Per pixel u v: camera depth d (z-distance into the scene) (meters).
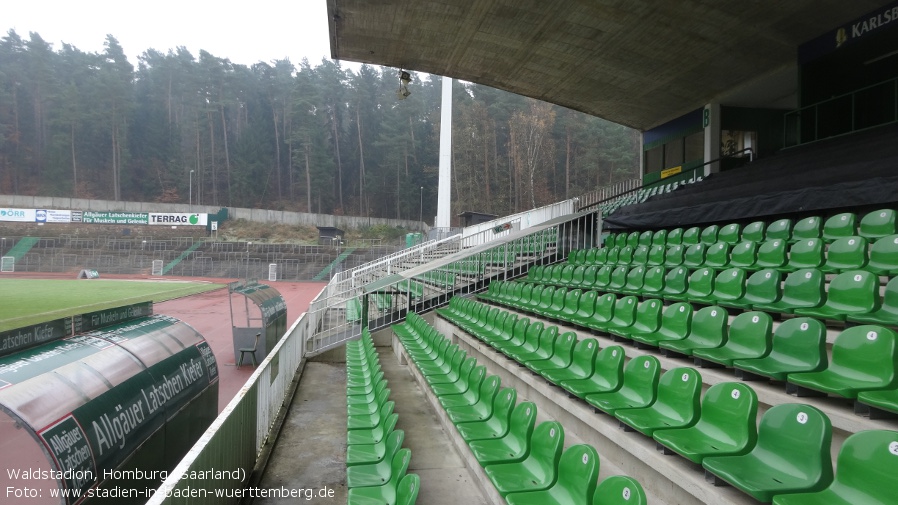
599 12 10.38
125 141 74.19
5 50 77.38
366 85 85.69
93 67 77.19
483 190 65.56
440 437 5.57
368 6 10.53
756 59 11.97
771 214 7.80
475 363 5.41
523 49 12.24
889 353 2.98
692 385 3.36
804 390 3.31
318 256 49.56
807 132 10.95
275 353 6.64
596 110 16.45
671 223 9.75
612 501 2.36
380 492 3.54
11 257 47.00
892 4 9.16
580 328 6.77
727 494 2.53
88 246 52.53
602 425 3.87
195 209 68.00
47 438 3.45
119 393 4.51
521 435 3.75
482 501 4.03
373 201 79.19
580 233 12.11
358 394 6.08
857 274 4.33
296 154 76.62
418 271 11.76
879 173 6.82
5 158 71.88
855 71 10.95
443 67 13.63
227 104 80.12
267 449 5.71
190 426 5.97
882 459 2.06
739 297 5.50
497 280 11.87
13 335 4.47
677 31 10.90
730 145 14.90
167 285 35.62
